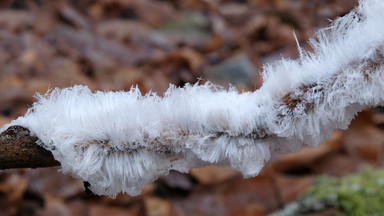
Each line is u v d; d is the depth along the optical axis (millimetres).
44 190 1467
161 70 2223
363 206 1188
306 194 1345
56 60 2094
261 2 2777
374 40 627
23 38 2176
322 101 638
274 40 2449
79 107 637
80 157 632
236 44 2475
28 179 1469
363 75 629
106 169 637
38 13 2424
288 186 1532
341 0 747
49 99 643
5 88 1841
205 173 1580
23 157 641
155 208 1488
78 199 1472
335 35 645
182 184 1565
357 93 633
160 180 1572
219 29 2594
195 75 2180
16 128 637
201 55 2408
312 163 1646
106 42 2344
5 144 636
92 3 2656
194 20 2721
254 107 645
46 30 2330
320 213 1194
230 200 1537
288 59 653
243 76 2170
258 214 1486
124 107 636
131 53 2311
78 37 2314
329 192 1263
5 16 2338
